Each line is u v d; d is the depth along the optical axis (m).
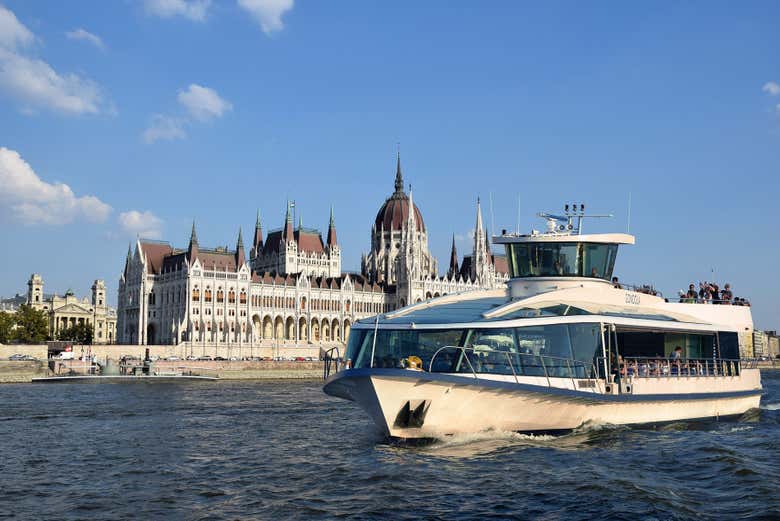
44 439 43.97
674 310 43.91
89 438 44.31
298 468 32.72
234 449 39.06
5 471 33.50
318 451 37.38
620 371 38.22
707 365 43.62
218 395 82.81
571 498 25.53
